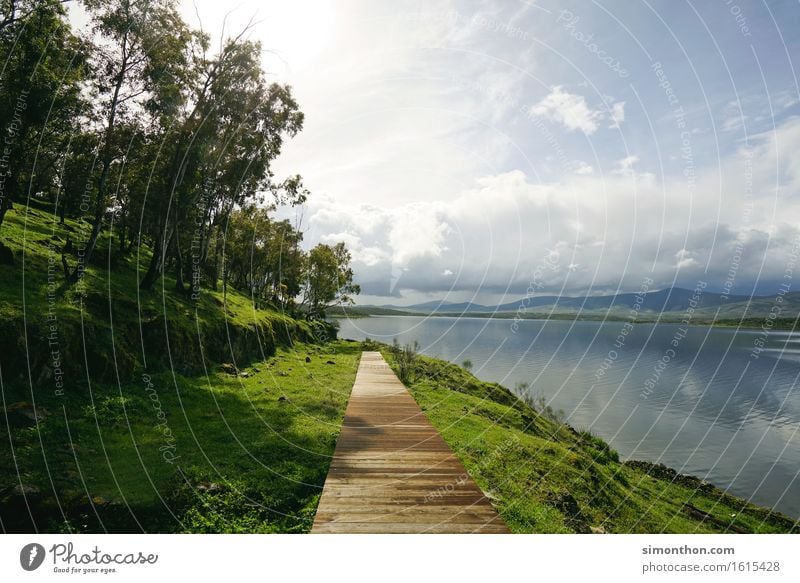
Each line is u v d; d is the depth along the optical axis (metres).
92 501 5.43
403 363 19.17
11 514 5.02
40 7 11.99
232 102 19.28
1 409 7.02
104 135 15.66
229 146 20.34
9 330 7.99
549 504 7.30
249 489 6.41
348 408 11.77
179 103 17.42
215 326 16.27
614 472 11.86
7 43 11.92
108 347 10.09
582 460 10.48
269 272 42.59
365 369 19.97
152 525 5.44
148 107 16.27
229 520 5.68
